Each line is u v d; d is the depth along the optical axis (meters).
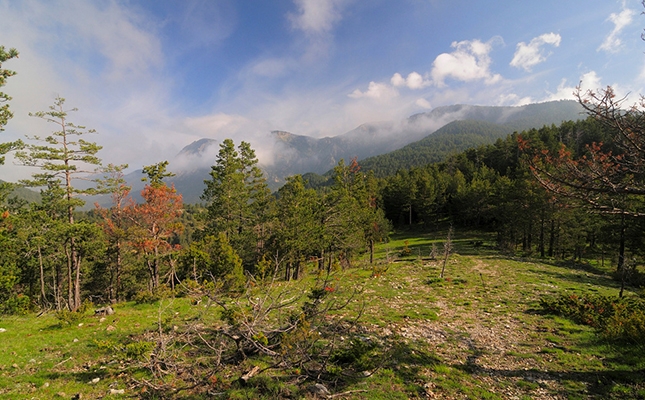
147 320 15.44
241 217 39.19
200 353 10.42
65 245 28.03
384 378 8.75
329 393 7.77
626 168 7.98
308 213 31.62
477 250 45.25
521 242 56.50
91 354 10.94
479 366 9.76
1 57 17.27
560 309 15.45
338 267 27.92
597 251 41.91
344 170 45.66
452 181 80.00
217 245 23.34
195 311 16.64
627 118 7.74
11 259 25.14
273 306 9.70
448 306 17.44
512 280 24.80
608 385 8.20
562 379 8.73
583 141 73.19
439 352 10.88
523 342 11.84
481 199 65.75
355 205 38.75
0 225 21.58
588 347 11.04
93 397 7.83
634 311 12.79
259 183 41.03
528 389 8.23
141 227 31.81
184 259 23.59
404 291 21.41
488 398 7.77
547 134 81.19
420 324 14.12
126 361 9.77
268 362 9.32
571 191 8.95
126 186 31.72
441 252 40.31
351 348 9.48
